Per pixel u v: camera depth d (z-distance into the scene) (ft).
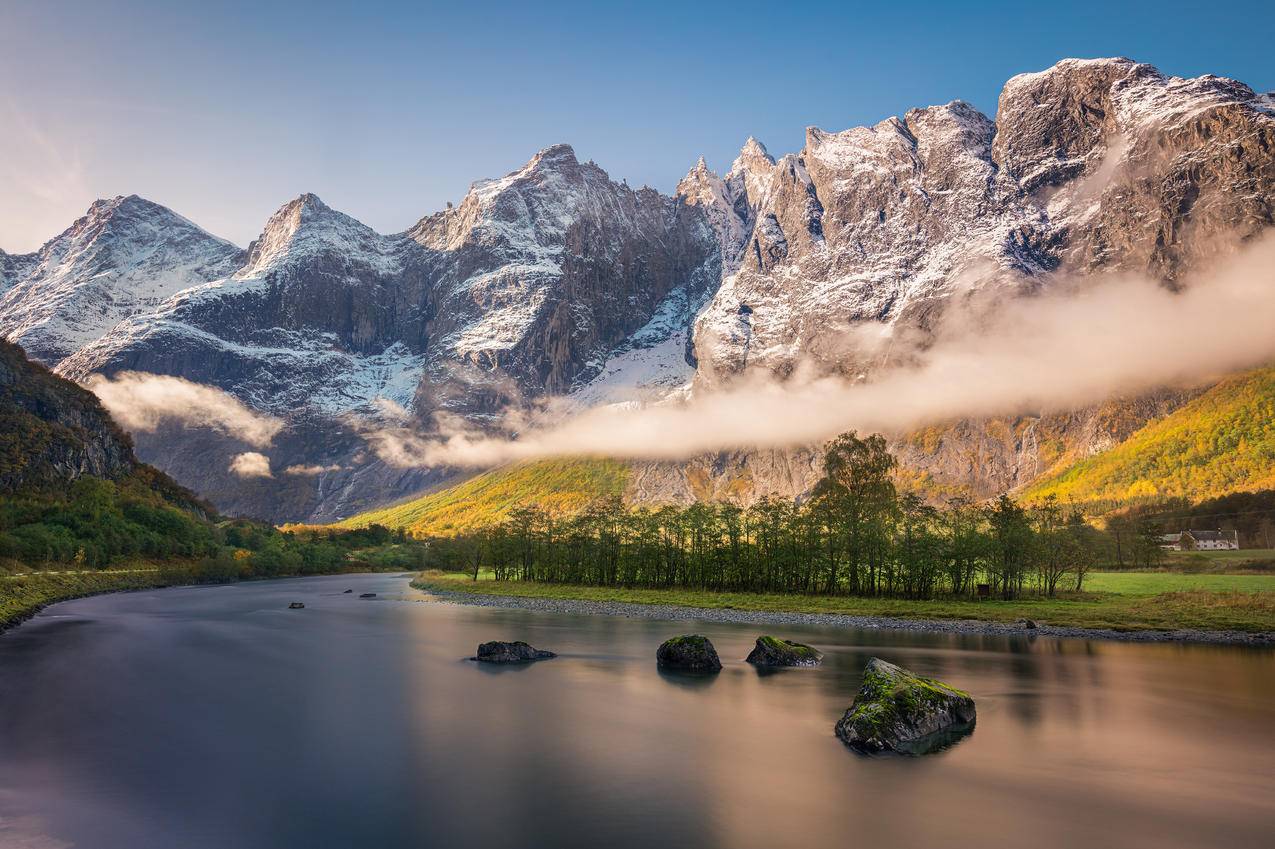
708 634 298.56
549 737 139.95
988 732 141.18
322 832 95.76
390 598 528.22
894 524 436.76
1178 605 350.23
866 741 132.16
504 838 93.81
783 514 475.31
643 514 549.54
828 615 364.99
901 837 94.07
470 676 204.44
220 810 103.04
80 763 123.34
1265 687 182.80
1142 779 114.93
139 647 259.39
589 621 356.38
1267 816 100.42
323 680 197.77
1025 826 97.14
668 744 135.44
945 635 291.99
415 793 109.81
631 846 91.50
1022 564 411.75
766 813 101.81
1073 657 231.09
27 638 281.54
